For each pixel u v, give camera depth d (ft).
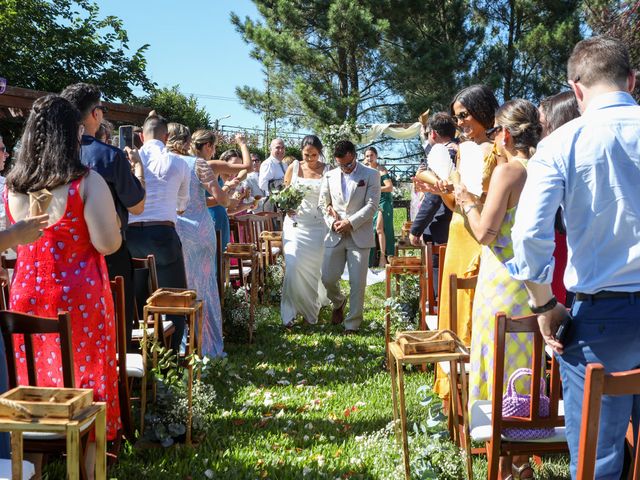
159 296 13.00
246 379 18.48
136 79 77.10
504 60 89.04
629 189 7.41
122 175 12.83
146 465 12.14
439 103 82.02
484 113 13.25
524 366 11.43
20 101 32.71
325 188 24.75
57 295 10.82
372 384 18.03
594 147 7.50
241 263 25.82
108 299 11.51
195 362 13.09
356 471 12.13
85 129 12.89
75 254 10.98
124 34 76.48
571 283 7.72
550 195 7.59
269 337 23.70
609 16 30.40
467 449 10.05
